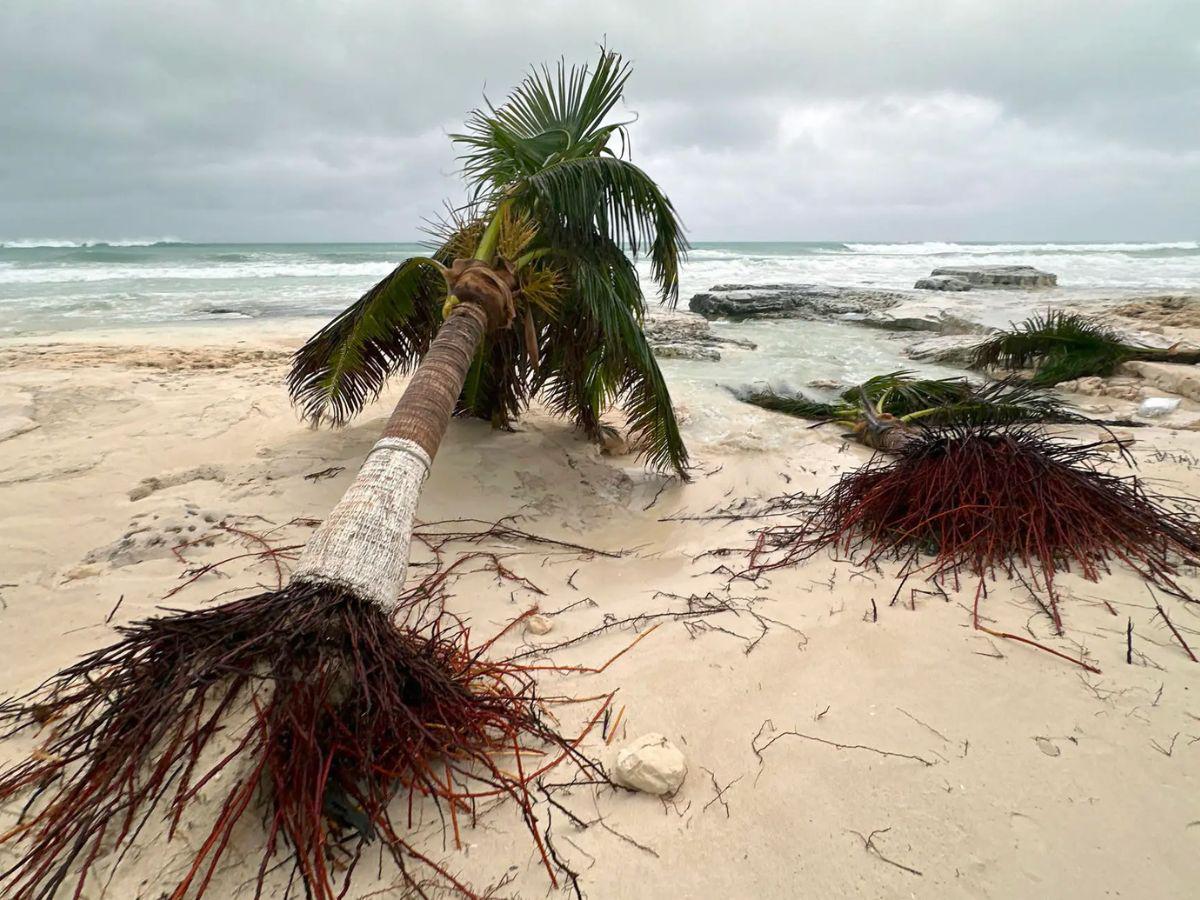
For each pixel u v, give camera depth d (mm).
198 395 6738
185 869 1847
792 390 8695
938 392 7117
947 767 2242
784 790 2184
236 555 3762
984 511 3875
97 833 1921
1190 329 10992
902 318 14852
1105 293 18922
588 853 1989
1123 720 2428
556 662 2951
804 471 5762
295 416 6145
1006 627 3055
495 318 4008
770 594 3512
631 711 2611
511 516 4582
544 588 3688
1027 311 14711
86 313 15492
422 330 5152
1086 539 3717
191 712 2053
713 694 2688
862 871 1897
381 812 2043
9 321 13836
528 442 5738
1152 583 3400
